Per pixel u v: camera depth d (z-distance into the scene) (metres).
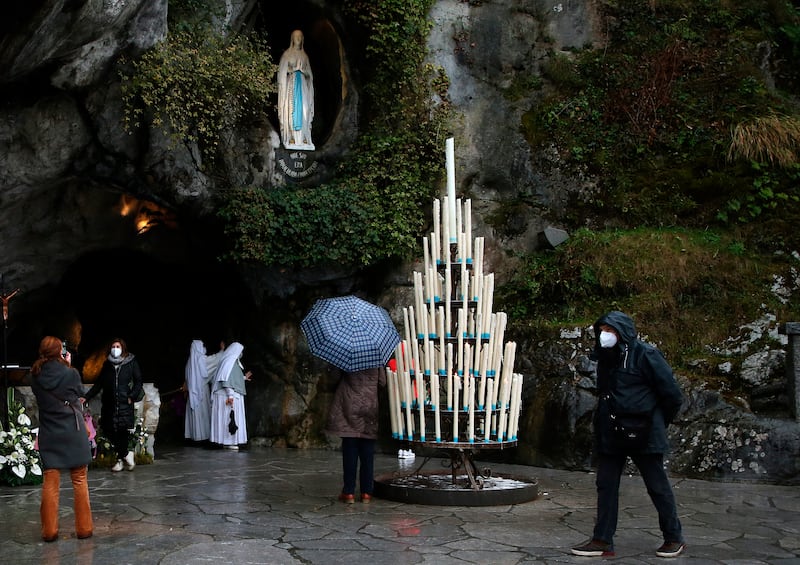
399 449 12.61
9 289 13.31
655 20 15.31
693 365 11.31
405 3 14.09
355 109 14.38
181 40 11.11
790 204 13.33
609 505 6.21
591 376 11.30
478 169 14.49
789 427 9.92
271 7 14.61
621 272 12.70
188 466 11.07
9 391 9.96
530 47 15.10
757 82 14.73
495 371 8.45
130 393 10.36
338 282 14.19
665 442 6.14
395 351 8.67
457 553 6.21
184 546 6.37
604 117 14.68
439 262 8.77
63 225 12.95
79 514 6.64
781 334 11.39
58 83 10.09
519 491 8.43
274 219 13.09
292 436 13.77
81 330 17.27
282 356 14.09
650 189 14.12
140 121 11.38
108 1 8.55
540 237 14.19
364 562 5.91
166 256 14.81
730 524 7.41
